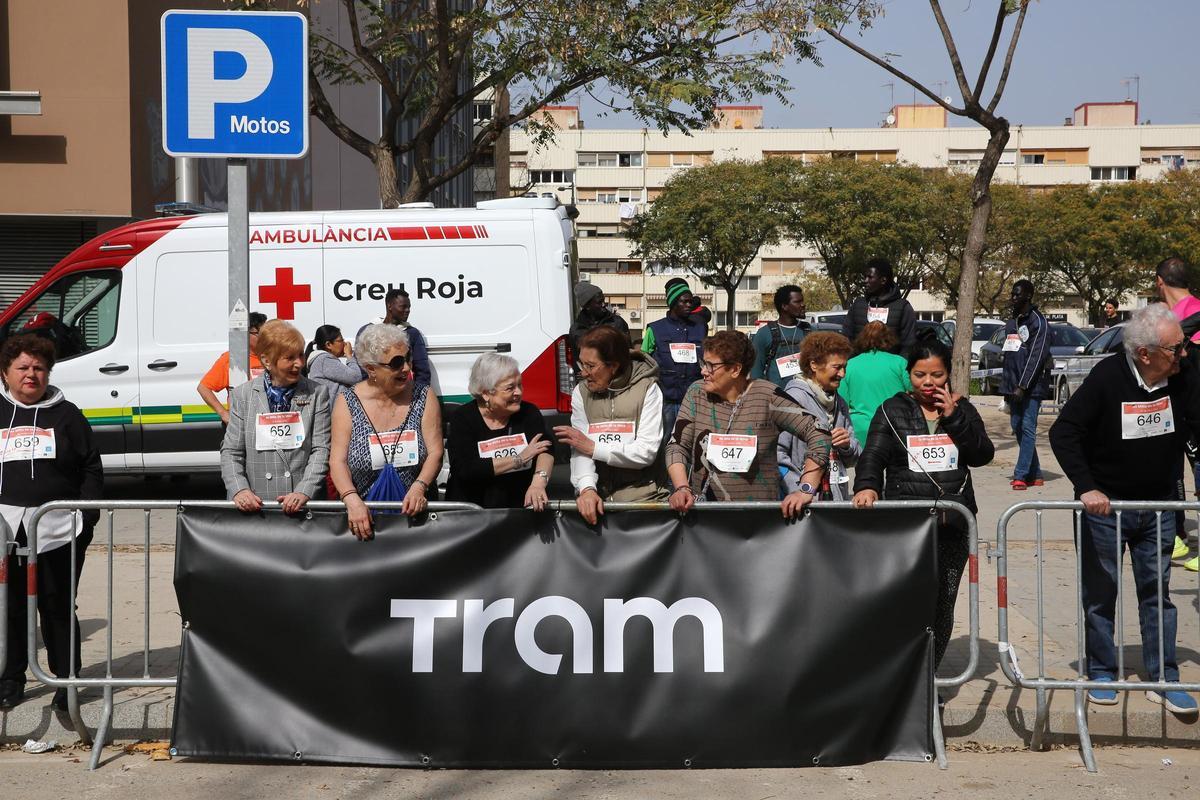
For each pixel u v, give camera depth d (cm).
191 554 557
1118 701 600
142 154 1730
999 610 582
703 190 5547
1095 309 5938
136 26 1712
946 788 527
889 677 547
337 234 1164
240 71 664
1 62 1656
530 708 546
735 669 545
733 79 1695
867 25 1605
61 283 1193
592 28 1655
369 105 3045
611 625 548
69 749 591
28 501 596
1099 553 597
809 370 705
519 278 1166
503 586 551
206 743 550
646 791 525
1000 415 2228
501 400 580
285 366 607
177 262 1188
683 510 549
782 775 545
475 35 1709
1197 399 589
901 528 551
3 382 604
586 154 9569
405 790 527
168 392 1182
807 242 5769
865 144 9669
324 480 614
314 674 552
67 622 594
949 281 6159
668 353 1159
